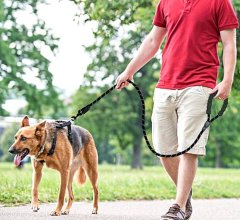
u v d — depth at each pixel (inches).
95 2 621.9
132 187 569.6
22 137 315.3
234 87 617.3
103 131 2021.4
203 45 255.3
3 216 302.7
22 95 1493.6
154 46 276.5
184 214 257.4
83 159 347.6
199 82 253.8
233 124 2222.0
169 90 259.0
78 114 328.2
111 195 470.3
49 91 1521.9
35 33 1526.8
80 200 434.3
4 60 1422.2
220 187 660.7
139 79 1988.2
